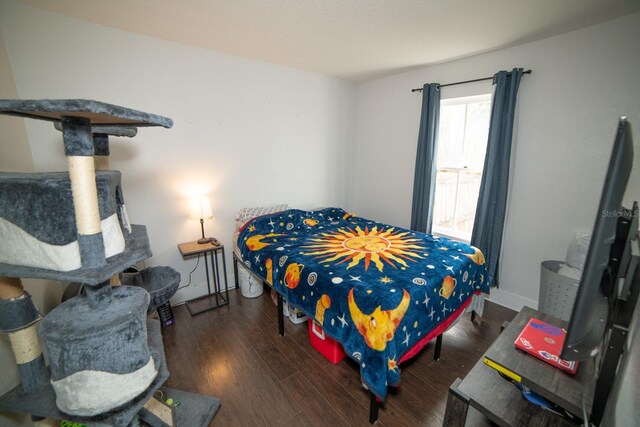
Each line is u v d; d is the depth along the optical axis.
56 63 1.90
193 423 1.45
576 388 1.03
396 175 3.50
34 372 1.13
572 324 0.77
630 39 1.86
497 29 2.05
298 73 3.15
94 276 0.94
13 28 1.74
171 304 2.65
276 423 1.49
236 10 1.80
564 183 2.23
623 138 0.64
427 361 1.93
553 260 2.32
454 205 3.15
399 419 1.51
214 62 2.56
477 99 2.76
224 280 2.89
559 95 2.18
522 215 2.48
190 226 2.67
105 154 1.44
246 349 2.06
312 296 1.76
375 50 2.51
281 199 3.30
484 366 1.32
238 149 2.86
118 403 0.99
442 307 1.74
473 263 2.06
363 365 1.39
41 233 0.94
